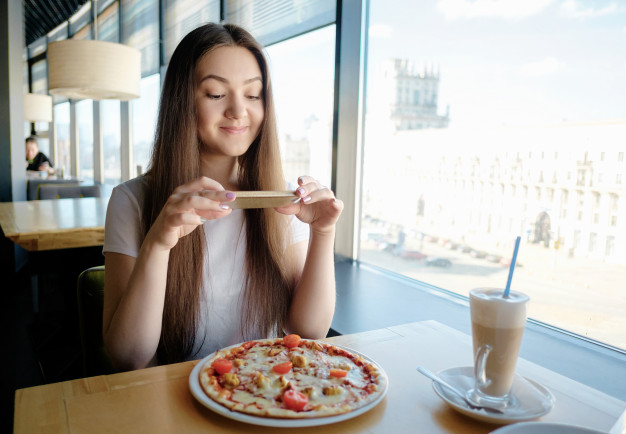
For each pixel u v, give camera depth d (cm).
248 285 117
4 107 408
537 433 58
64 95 314
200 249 108
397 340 96
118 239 107
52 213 271
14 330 281
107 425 62
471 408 67
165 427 62
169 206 85
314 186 98
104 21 678
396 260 236
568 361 138
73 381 75
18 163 427
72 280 247
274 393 69
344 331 160
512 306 66
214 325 115
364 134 253
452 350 92
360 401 67
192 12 432
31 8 745
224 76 104
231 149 110
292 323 116
